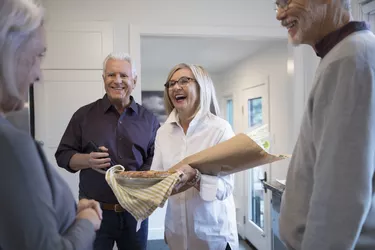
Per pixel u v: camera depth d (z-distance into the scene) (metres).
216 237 1.37
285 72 2.89
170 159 1.45
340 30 0.82
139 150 1.80
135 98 2.38
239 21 2.52
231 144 1.22
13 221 0.55
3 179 0.55
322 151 0.74
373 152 0.70
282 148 2.94
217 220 1.37
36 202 0.57
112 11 2.37
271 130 3.22
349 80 0.71
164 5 2.42
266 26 2.55
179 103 1.44
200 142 1.41
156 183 1.12
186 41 3.22
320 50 0.88
